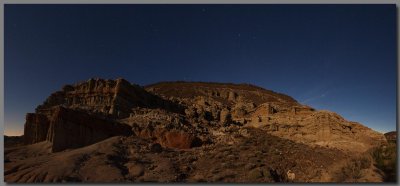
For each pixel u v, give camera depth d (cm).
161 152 2980
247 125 4700
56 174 2122
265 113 4838
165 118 3978
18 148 3017
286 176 2523
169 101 5138
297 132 4141
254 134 4112
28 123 3391
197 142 3459
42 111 3662
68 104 4031
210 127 4284
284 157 3044
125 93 4234
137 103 4397
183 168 2498
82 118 3234
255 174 2325
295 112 4616
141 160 2631
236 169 2525
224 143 3528
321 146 3659
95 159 2491
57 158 2506
